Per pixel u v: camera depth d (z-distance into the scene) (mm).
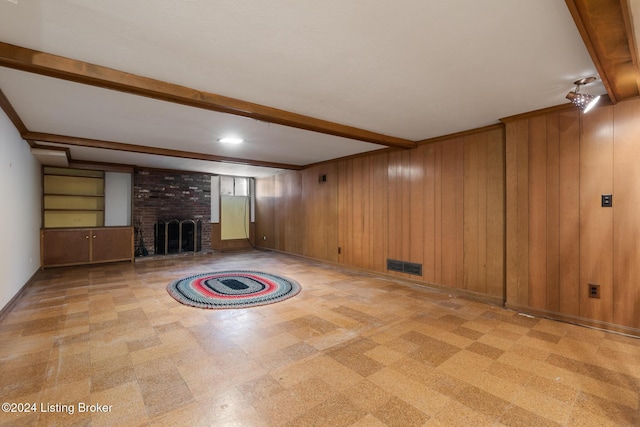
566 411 1759
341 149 5176
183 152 5309
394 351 2490
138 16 1670
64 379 2045
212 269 5805
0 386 1959
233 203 8789
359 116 3418
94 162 6129
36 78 2436
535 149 3297
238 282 4742
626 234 2783
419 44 1950
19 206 3869
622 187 2795
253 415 1715
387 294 4137
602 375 2135
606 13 1542
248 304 3641
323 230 6484
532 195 3326
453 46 1971
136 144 4738
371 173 5363
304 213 7059
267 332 2852
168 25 1755
